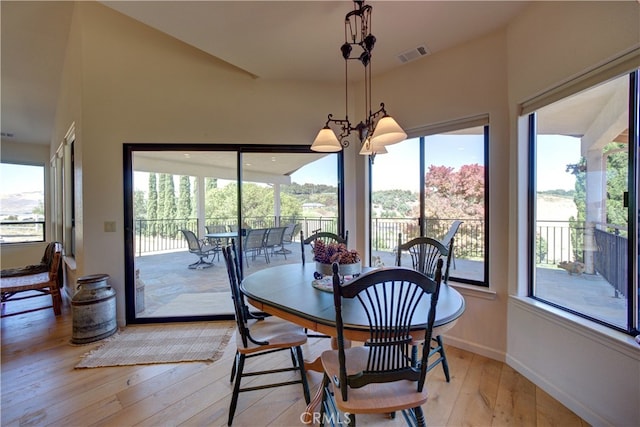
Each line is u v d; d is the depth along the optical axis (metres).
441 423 1.73
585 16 1.75
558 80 1.94
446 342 2.77
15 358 2.49
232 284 1.85
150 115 3.21
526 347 2.22
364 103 3.38
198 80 3.29
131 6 2.14
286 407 1.88
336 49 2.73
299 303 1.64
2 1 2.95
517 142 2.33
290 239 3.58
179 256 3.66
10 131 5.68
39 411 1.83
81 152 3.10
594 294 1.84
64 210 4.54
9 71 4.06
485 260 2.62
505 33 2.41
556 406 1.88
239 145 3.35
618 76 1.61
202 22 2.33
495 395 2.00
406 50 2.76
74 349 2.64
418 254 2.71
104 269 3.14
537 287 2.29
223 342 2.79
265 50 2.75
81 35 3.04
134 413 1.82
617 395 1.60
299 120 3.41
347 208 3.51
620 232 1.68
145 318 3.26
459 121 2.70
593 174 1.84
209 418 1.78
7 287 3.22
